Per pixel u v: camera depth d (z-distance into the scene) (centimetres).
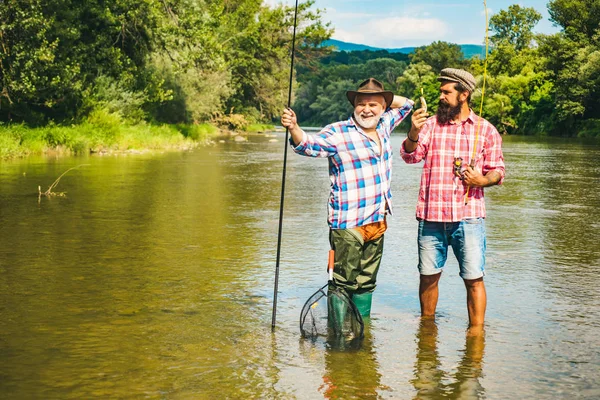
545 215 1069
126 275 652
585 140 5031
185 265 695
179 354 440
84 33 3047
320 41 6056
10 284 616
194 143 3512
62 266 688
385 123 522
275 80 6350
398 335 482
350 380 399
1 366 418
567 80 6369
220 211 1077
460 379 402
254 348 453
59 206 1110
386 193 518
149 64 3638
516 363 428
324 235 870
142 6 3075
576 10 6731
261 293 591
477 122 503
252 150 2997
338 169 508
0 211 1052
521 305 559
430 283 524
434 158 509
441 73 505
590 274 668
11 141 2284
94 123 2823
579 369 419
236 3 5788
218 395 376
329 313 475
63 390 382
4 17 2458
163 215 1028
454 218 501
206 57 3481
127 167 1911
